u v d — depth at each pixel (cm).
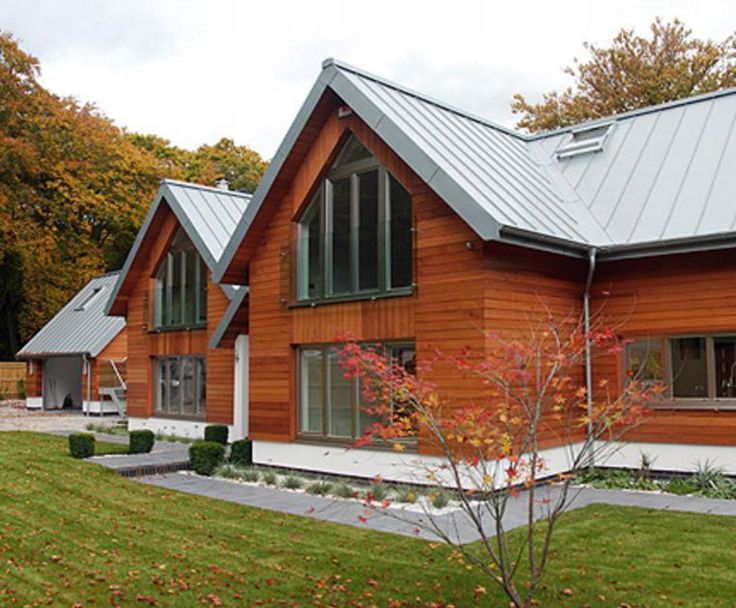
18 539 927
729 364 1220
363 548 866
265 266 1504
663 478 1262
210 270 1950
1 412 3189
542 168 1558
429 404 690
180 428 2167
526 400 670
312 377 1421
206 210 2102
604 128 1652
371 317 1303
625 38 3130
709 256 1229
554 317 1270
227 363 2009
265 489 1272
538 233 1141
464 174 1218
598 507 1050
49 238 3784
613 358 1316
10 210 3562
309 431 1421
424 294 1224
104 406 2994
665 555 802
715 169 1352
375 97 1315
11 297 4488
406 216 1282
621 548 833
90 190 3984
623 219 1332
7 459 1484
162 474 1450
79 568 806
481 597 689
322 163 1402
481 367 739
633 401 702
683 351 1266
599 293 1341
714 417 1221
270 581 752
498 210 1144
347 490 1198
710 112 1532
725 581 714
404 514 1041
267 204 1469
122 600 708
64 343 3133
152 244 2267
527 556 810
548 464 1234
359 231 1355
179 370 2212
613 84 3116
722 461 1211
